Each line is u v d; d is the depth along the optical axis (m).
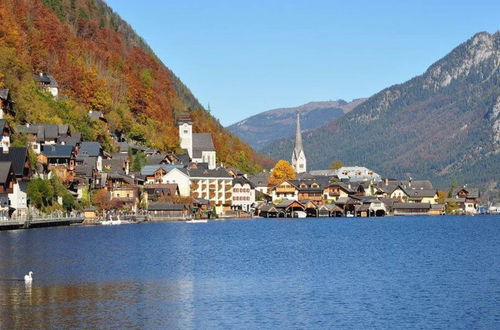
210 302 79.12
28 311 73.88
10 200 177.00
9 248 126.38
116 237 159.75
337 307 76.88
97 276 95.44
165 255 123.12
